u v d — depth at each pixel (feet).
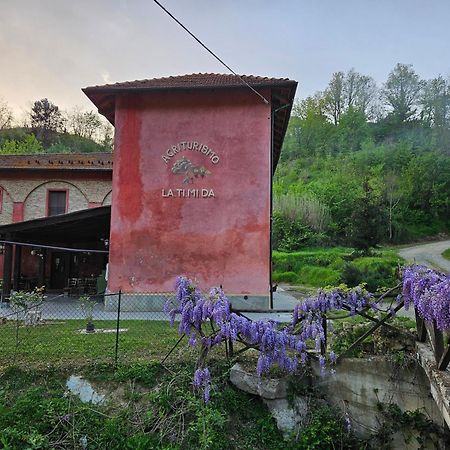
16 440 17.47
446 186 162.09
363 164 186.50
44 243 65.05
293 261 91.04
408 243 139.95
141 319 36.47
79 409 19.02
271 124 43.55
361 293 21.03
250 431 19.75
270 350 19.63
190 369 21.26
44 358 22.91
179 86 41.60
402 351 21.52
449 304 15.57
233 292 40.96
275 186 171.63
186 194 42.57
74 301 52.06
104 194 71.05
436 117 204.23
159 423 18.74
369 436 20.38
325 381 21.21
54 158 77.56
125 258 42.19
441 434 19.69
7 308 43.55
